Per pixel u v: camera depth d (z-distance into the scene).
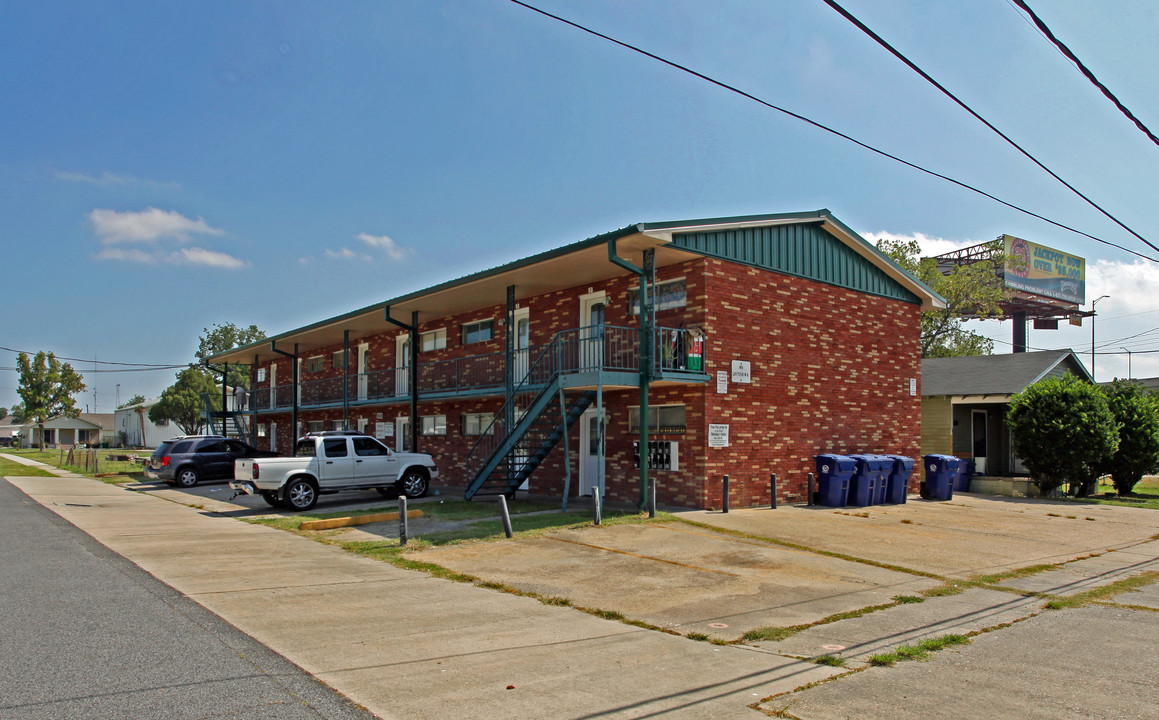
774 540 11.99
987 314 41.47
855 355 19.28
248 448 25.38
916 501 18.81
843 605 8.04
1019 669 5.94
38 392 67.69
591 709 5.00
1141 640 6.80
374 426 28.39
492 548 11.30
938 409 25.55
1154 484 26.59
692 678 5.68
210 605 7.67
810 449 17.83
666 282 16.92
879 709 5.06
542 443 17.70
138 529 13.51
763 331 17.03
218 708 4.81
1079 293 56.19
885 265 20.14
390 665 5.86
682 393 16.20
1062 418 20.30
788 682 5.61
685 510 15.39
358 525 13.92
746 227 16.78
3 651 5.96
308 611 7.55
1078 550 11.55
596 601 8.15
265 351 34.22
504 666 5.90
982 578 9.47
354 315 24.62
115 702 4.87
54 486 23.83
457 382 21.47
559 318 19.89
